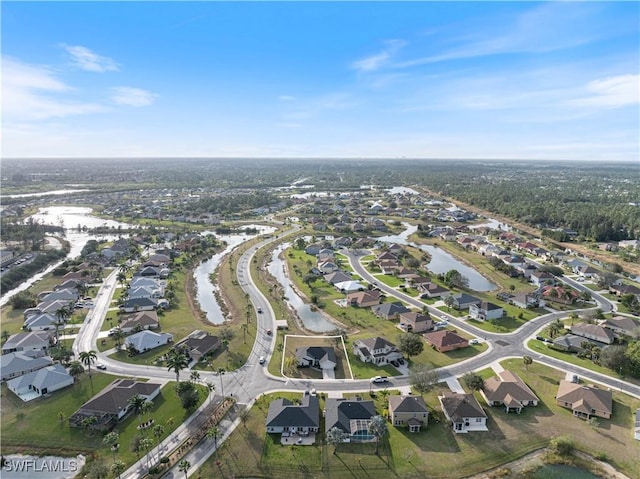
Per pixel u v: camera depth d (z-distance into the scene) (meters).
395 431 80.88
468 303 144.50
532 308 144.88
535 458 74.75
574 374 100.12
